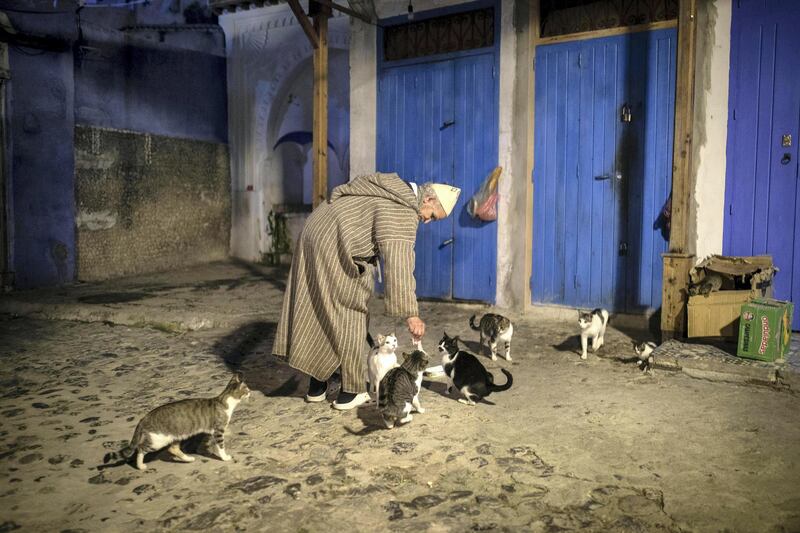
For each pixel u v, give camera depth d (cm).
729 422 407
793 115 593
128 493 318
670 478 329
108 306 791
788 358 507
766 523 285
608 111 691
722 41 618
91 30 1016
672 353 524
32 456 363
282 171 1280
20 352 597
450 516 294
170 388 490
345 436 388
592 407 439
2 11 888
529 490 319
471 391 437
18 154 932
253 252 1267
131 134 1087
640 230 681
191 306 805
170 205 1161
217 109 1248
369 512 299
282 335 434
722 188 628
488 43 764
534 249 748
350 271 408
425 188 409
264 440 384
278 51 1203
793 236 599
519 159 743
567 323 707
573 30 717
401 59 820
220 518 294
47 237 973
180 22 1327
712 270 592
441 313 760
